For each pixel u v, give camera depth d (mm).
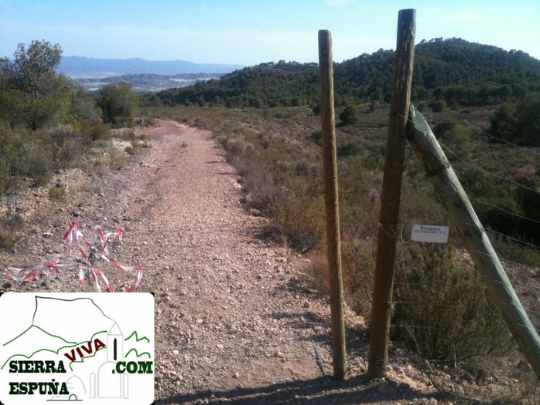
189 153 23281
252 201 12281
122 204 11898
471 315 4879
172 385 4305
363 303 5992
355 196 12688
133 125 37500
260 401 4074
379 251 4055
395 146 3783
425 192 12336
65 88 24734
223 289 6574
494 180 15977
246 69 135625
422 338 4922
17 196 10711
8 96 19672
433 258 5277
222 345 5066
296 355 4871
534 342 3584
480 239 3646
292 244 8789
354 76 94125
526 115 33625
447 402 4105
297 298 6293
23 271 6613
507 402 4145
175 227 9781
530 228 11922
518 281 8773
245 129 41344
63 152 14898
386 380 4344
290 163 20281
